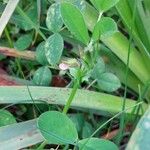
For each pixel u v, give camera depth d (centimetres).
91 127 15
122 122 15
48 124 12
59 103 14
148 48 16
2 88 14
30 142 13
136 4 14
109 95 15
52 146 15
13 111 16
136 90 17
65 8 12
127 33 18
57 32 14
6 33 17
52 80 17
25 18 16
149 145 10
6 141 13
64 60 15
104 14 17
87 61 13
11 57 18
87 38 13
